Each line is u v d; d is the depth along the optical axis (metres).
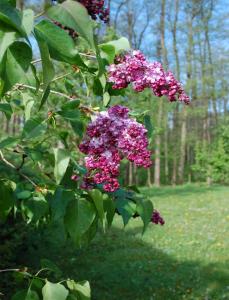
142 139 1.75
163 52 30.88
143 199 1.92
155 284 6.90
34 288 1.87
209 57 32.34
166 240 10.21
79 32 1.05
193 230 11.55
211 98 32.97
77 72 2.11
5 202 1.88
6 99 2.23
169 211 15.38
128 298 6.36
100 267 7.72
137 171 30.56
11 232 5.56
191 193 22.47
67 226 1.69
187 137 34.16
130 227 11.70
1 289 5.56
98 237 10.23
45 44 1.08
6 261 5.85
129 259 8.35
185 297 6.40
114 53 1.82
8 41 0.98
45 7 1.07
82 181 1.89
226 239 10.38
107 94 2.14
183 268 7.77
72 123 1.88
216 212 15.04
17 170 1.94
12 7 0.99
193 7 32.00
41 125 1.70
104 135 1.75
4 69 1.09
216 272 7.55
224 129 26.98
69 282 1.90
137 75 1.86
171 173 37.66
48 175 2.42
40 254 7.62
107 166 1.72
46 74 1.07
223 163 26.91
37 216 1.83
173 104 21.88
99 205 1.70
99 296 6.39
